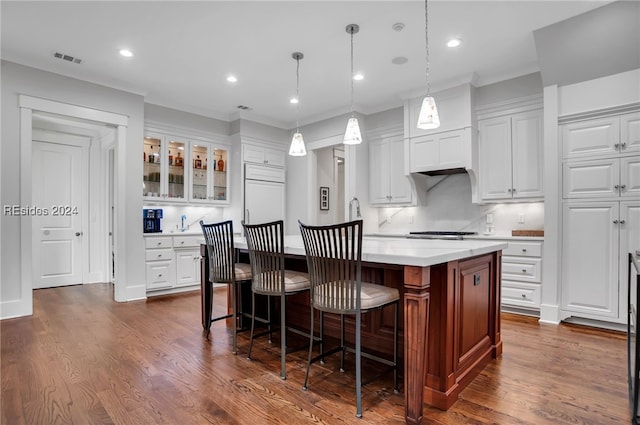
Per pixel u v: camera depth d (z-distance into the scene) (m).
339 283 1.89
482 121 4.04
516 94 3.78
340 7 2.68
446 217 4.62
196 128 5.08
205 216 5.43
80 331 3.05
